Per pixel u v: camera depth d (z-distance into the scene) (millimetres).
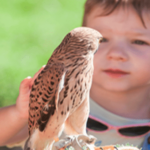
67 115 1033
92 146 1048
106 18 1243
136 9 1232
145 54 1231
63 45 1043
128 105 1267
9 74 2230
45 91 1025
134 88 1253
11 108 1182
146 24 1234
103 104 1271
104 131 1231
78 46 1034
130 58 1229
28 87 1150
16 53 2564
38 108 1032
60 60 1033
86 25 1281
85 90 1035
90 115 1239
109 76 1237
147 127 1229
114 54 1223
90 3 1267
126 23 1231
